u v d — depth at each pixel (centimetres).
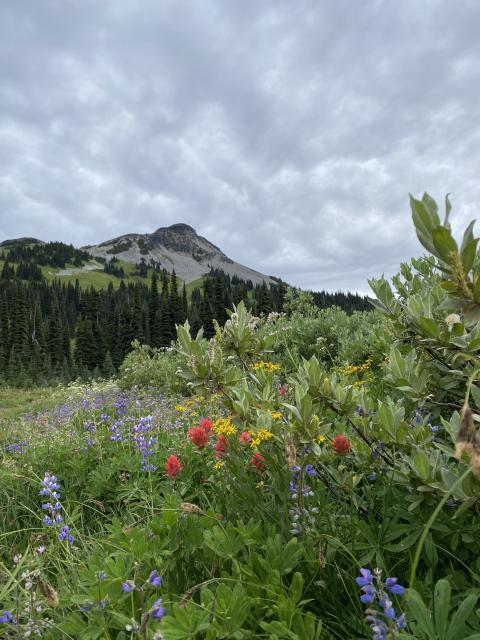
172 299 10000
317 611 205
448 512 226
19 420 1258
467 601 155
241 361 382
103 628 189
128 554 235
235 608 180
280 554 215
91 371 7812
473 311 159
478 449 111
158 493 418
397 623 138
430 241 157
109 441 612
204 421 346
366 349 657
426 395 299
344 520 253
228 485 305
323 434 256
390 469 256
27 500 485
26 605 218
